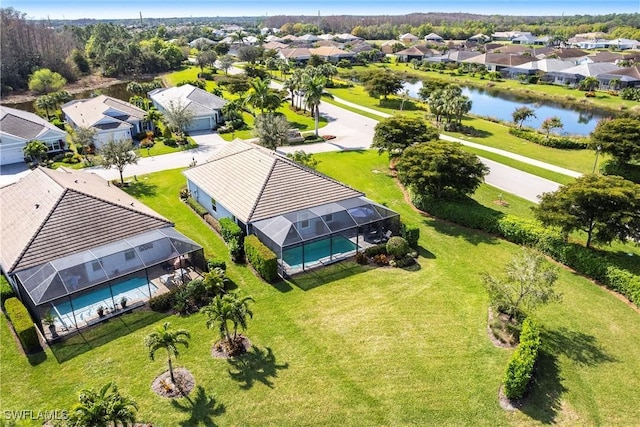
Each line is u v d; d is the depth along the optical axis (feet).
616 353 83.35
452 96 263.08
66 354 83.35
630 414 70.64
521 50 570.05
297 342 86.58
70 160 199.31
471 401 73.20
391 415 70.79
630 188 103.14
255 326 90.99
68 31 567.18
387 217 122.83
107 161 164.25
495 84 433.48
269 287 104.32
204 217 140.15
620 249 121.29
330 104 327.26
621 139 179.83
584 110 333.42
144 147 221.87
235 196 127.24
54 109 293.02
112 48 481.46
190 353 83.56
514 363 73.41
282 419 69.97
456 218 136.67
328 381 77.30
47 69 403.13
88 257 95.91
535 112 326.03
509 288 88.94
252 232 116.88
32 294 86.89
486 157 207.00
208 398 73.51
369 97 360.89
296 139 227.61
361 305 97.96
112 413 59.36
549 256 117.29
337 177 177.68
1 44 393.70
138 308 96.63
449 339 87.40
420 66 531.91
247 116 293.43
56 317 92.53
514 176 182.29
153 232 108.06
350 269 111.86
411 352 84.02
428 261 115.96
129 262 98.17
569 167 196.44
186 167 192.85
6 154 198.59
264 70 458.91
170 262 113.29
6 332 89.71
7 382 76.95
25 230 101.71
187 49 608.60
